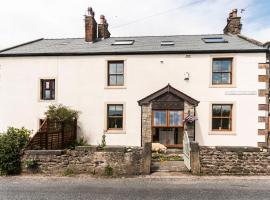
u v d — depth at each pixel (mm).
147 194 6871
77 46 15727
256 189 7207
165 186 7559
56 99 14641
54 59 14734
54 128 12086
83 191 7176
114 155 8906
